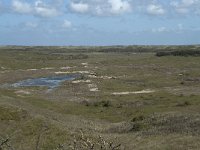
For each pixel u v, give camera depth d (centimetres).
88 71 12900
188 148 2688
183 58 16550
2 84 10000
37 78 11444
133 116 5478
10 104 3947
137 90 8800
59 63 15762
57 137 3081
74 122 4409
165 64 14688
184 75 11425
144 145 2958
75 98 7706
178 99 6994
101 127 4400
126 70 13000
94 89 8962
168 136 3164
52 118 4128
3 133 3059
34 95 8031
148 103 6775
